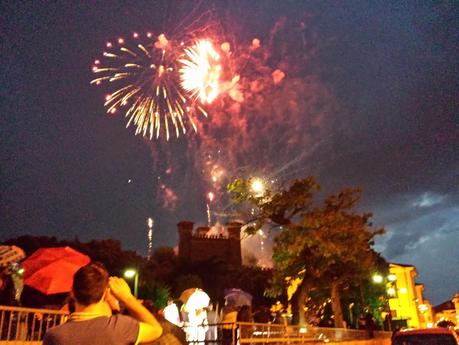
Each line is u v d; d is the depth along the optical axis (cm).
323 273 2477
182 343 512
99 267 329
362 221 2448
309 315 3066
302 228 2352
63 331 302
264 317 1830
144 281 3494
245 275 4881
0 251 947
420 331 1212
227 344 1097
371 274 2692
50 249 1127
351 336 2266
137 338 312
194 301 1452
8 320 817
